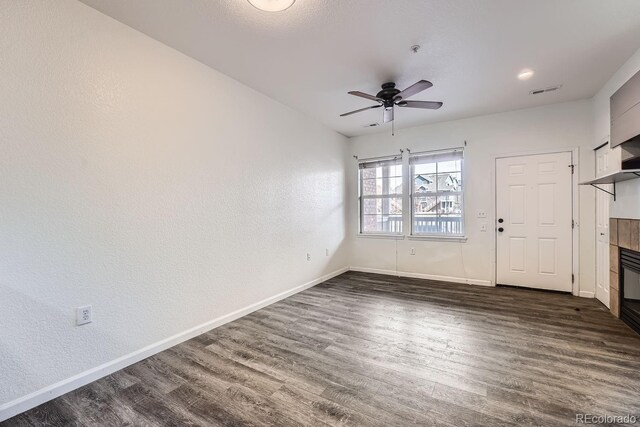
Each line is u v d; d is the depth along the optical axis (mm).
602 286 3529
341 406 1745
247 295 3326
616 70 2959
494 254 4379
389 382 1979
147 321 2389
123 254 2240
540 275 4098
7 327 1701
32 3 1780
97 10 2072
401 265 5141
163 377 2072
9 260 1708
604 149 3385
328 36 2395
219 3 1999
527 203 4152
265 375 2080
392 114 3379
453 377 2025
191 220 2734
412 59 2758
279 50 2607
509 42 2477
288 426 1587
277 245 3791
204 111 2848
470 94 3588
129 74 2268
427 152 4828
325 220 4855
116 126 2191
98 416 1690
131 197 2287
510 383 1943
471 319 3088
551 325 2895
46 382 1841
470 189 4516
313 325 2975
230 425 1604
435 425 1579
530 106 4012
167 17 2150
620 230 2992
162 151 2496
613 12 2092
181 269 2648
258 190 3490
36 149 1803
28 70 1768
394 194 5250
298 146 4199
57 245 1895
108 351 2143
